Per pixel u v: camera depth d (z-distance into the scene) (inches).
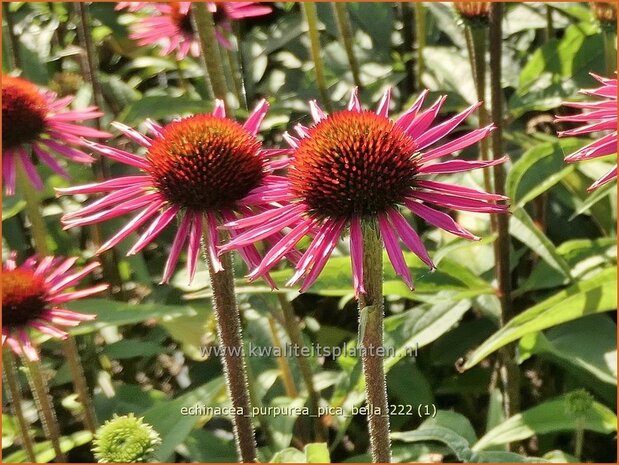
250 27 19.2
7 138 11.4
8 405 13.2
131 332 14.6
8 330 9.9
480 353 10.0
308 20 13.7
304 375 11.4
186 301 13.6
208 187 8.1
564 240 14.2
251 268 7.9
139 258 13.8
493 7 10.5
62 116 12.0
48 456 10.9
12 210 12.4
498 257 11.4
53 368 14.0
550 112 16.2
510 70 15.1
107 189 8.4
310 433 12.0
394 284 11.0
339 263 10.4
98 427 11.4
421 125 8.0
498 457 8.9
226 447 11.3
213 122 8.4
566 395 9.8
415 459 11.0
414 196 7.4
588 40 13.6
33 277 10.4
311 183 7.4
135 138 8.8
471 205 7.2
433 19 16.6
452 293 11.4
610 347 10.4
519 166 11.0
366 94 14.8
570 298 9.6
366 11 16.5
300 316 14.6
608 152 7.4
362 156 7.3
